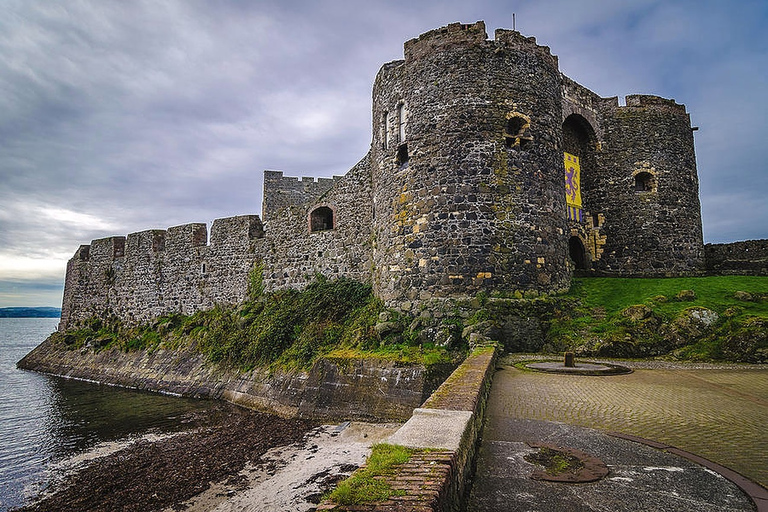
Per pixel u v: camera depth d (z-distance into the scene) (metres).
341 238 26.22
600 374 12.55
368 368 16.52
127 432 17.34
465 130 18.91
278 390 19.41
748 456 6.25
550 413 8.50
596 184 26.52
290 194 38.91
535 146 19.50
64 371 33.72
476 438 6.48
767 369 13.32
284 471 11.71
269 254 29.11
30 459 14.66
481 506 4.75
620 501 4.89
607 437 7.10
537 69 20.11
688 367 13.82
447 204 18.62
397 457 4.10
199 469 12.48
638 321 16.73
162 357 28.47
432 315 17.73
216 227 31.88
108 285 37.78
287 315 23.48
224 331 26.23
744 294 17.20
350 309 22.50
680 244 25.77
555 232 19.62
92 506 10.87
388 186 20.77
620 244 25.77
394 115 20.92
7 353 56.25
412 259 19.02
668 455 6.30
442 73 19.56
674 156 26.58
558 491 5.12
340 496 3.39
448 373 15.26
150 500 10.79
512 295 17.80
